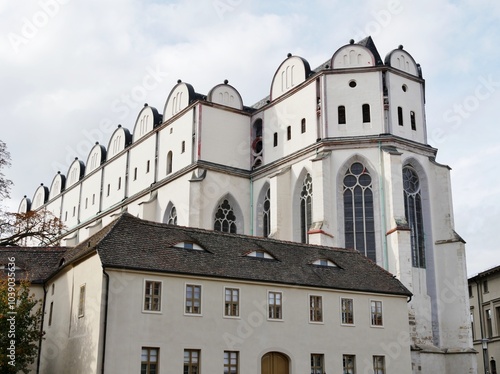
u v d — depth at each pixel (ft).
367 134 180.34
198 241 122.31
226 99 213.87
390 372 127.75
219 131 208.54
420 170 183.01
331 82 187.01
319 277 128.36
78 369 108.99
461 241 173.47
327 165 176.96
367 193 176.45
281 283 120.47
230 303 114.83
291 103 199.62
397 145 178.91
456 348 166.50
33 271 140.46
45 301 138.31
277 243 137.80
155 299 107.65
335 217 175.01
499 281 214.69
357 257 145.69
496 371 211.82
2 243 189.98
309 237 170.40
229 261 121.08
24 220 215.72
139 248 112.78
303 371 118.11
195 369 108.27
